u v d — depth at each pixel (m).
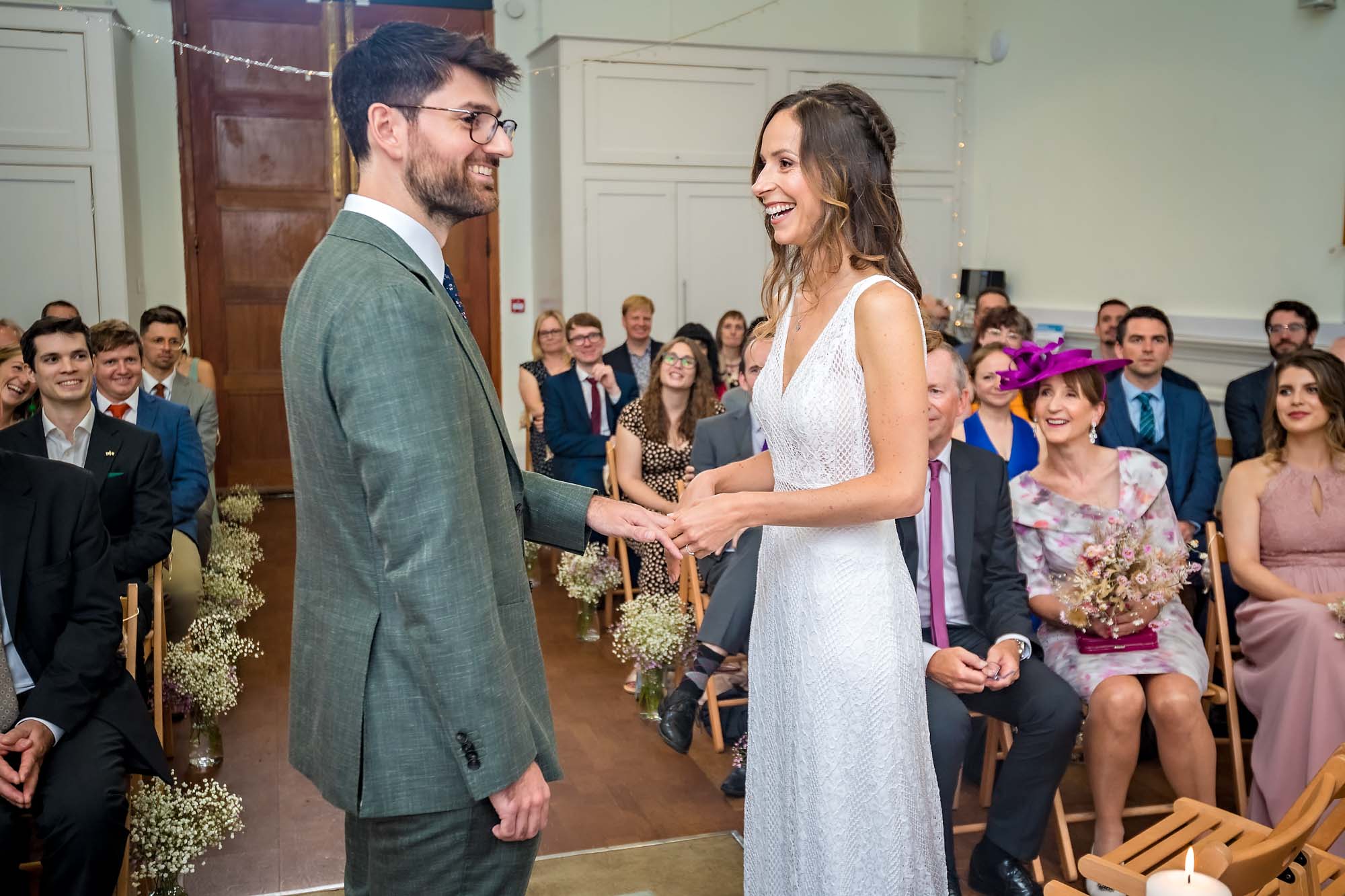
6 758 2.30
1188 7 6.15
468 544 1.44
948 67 7.89
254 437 7.67
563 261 7.43
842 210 1.68
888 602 1.78
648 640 3.64
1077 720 2.56
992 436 3.80
